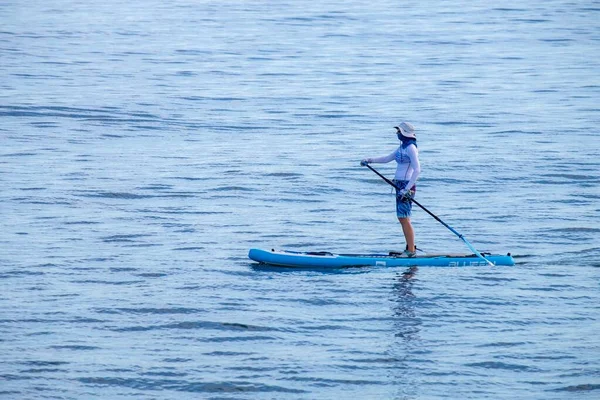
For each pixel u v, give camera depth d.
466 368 44.22
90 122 111.75
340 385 42.41
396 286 55.50
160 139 103.50
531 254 62.69
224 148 98.81
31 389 41.66
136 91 133.62
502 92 135.75
